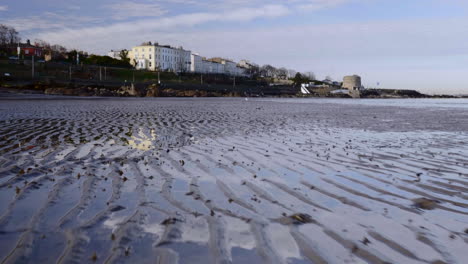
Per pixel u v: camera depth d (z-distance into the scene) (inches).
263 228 141.1
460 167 265.0
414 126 597.3
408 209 168.2
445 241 130.3
